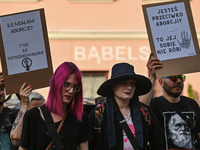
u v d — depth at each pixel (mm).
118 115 3500
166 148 4113
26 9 11711
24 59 3814
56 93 3172
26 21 3867
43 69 3811
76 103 3277
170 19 4070
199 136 4281
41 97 4605
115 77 3455
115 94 3541
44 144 3135
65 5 11797
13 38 3834
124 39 11727
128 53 11703
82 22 11766
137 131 3434
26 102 3709
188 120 4156
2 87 4277
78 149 3365
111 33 11695
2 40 3826
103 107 3580
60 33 11641
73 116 3279
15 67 3801
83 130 3322
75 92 3223
